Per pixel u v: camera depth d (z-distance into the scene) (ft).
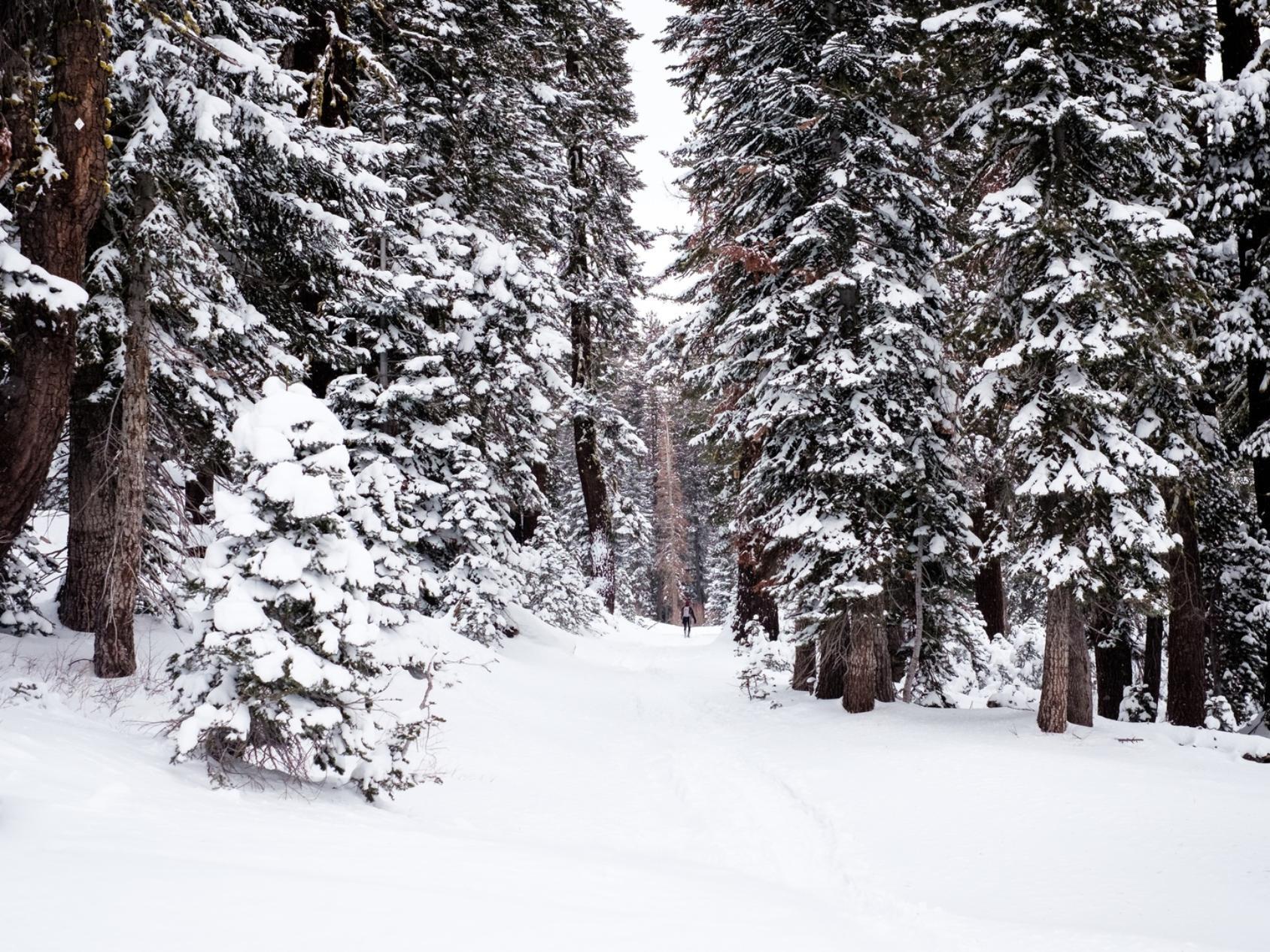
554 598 82.28
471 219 62.23
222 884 12.32
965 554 47.06
